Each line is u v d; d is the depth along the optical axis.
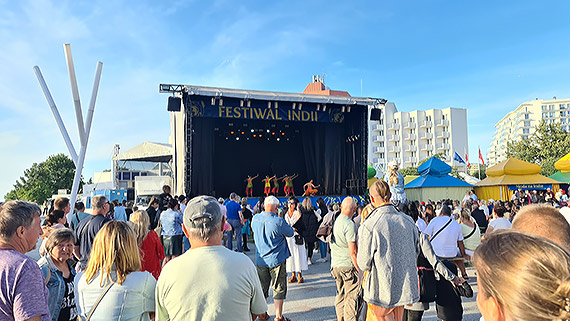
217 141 18.52
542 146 36.50
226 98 14.11
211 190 15.09
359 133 16.58
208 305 1.96
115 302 2.25
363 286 3.40
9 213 2.16
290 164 19.83
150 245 4.71
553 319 0.78
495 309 0.92
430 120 75.00
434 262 3.47
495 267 0.88
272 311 5.42
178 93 12.98
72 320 2.79
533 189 19.88
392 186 8.12
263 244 4.83
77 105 10.11
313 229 8.55
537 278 0.80
